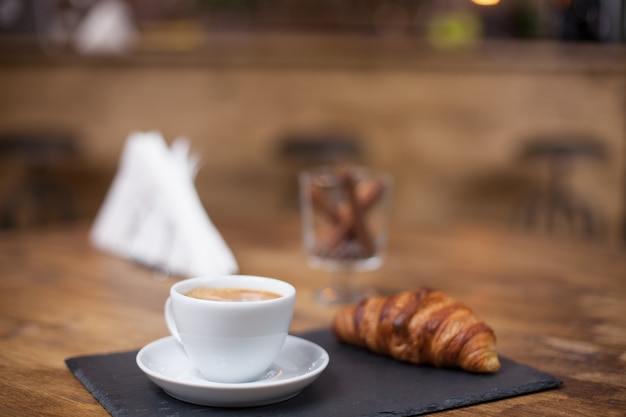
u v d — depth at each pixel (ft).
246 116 11.81
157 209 4.19
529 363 2.73
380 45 11.96
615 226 12.63
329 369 2.60
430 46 12.10
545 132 12.44
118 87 11.32
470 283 3.98
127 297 3.64
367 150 12.17
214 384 2.15
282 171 12.02
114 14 11.51
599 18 12.98
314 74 11.91
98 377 2.47
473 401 2.32
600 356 2.82
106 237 4.66
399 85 12.12
